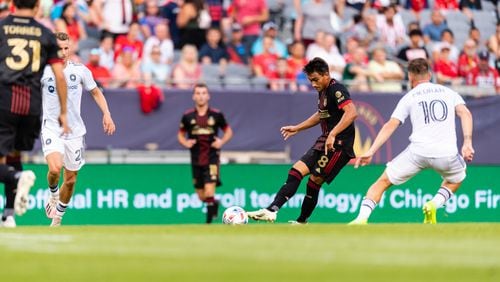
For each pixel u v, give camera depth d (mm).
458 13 77062
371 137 61938
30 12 36188
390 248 26641
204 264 22688
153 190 59625
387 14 74250
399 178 43812
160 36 66312
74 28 65062
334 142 43156
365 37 72875
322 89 43375
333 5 73562
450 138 43656
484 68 72875
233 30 69188
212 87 62906
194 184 59844
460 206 63656
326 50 68750
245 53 69375
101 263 23328
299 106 61156
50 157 43094
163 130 59656
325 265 22359
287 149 61219
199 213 60406
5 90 35625
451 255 25000
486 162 63875
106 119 44812
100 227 36750
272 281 19875
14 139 36250
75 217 58344
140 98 59094
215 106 60281
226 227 35781
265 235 31266
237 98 60531
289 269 21641
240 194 60875
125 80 59781
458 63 72188
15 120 35875
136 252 25719
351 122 42688
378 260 23469
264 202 61094
